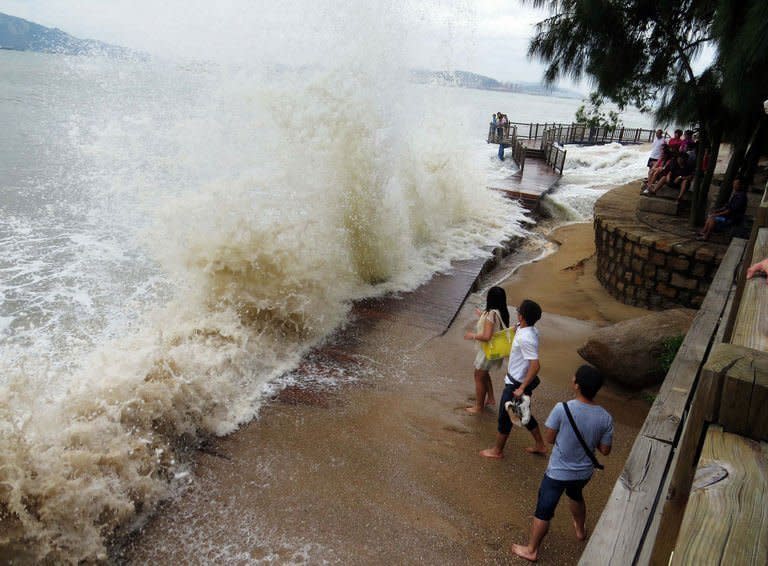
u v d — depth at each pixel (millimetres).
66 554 3139
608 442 3318
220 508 3689
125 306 6766
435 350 6344
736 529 1320
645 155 25125
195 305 6098
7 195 10812
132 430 4027
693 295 8375
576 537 3680
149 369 4566
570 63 9352
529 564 3422
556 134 30875
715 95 8297
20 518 3088
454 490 4047
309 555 3363
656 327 6039
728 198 9125
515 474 4285
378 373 5691
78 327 6117
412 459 4355
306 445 4406
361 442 4504
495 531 3686
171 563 3248
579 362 6434
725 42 7199
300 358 5832
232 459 4176
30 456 3375
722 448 1554
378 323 6914
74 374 4648
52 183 11898
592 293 9539
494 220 12969
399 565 3346
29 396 3939
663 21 8375
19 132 16859
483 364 4934
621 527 2604
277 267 6176
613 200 11859
